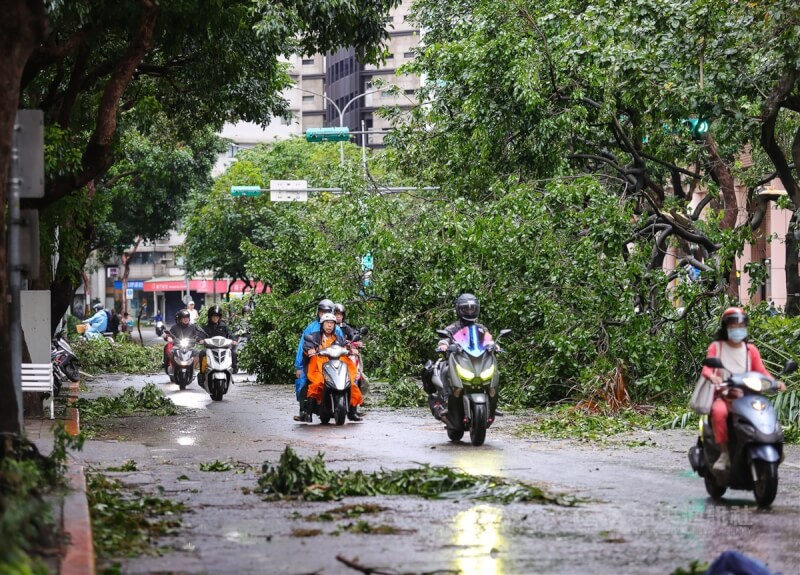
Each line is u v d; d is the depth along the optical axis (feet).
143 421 62.64
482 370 49.47
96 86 77.41
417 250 73.97
